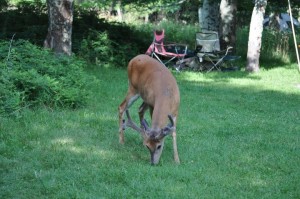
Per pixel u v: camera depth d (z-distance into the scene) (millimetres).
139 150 7789
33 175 6508
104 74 14555
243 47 22094
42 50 11914
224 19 19125
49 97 9906
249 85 14406
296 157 7801
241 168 7160
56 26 13531
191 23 28578
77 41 16453
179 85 13758
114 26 18844
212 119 10094
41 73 10641
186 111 10688
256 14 16766
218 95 12703
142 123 7000
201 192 6230
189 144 8219
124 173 6680
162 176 6691
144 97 7738
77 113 9695
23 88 9789
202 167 7117
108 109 10266
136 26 23109
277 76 16266
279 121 10258
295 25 25859
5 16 17422
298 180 6777
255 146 8328
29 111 9312
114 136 8438
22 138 7961
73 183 6305
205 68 16828
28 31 16312
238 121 10039
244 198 6129
